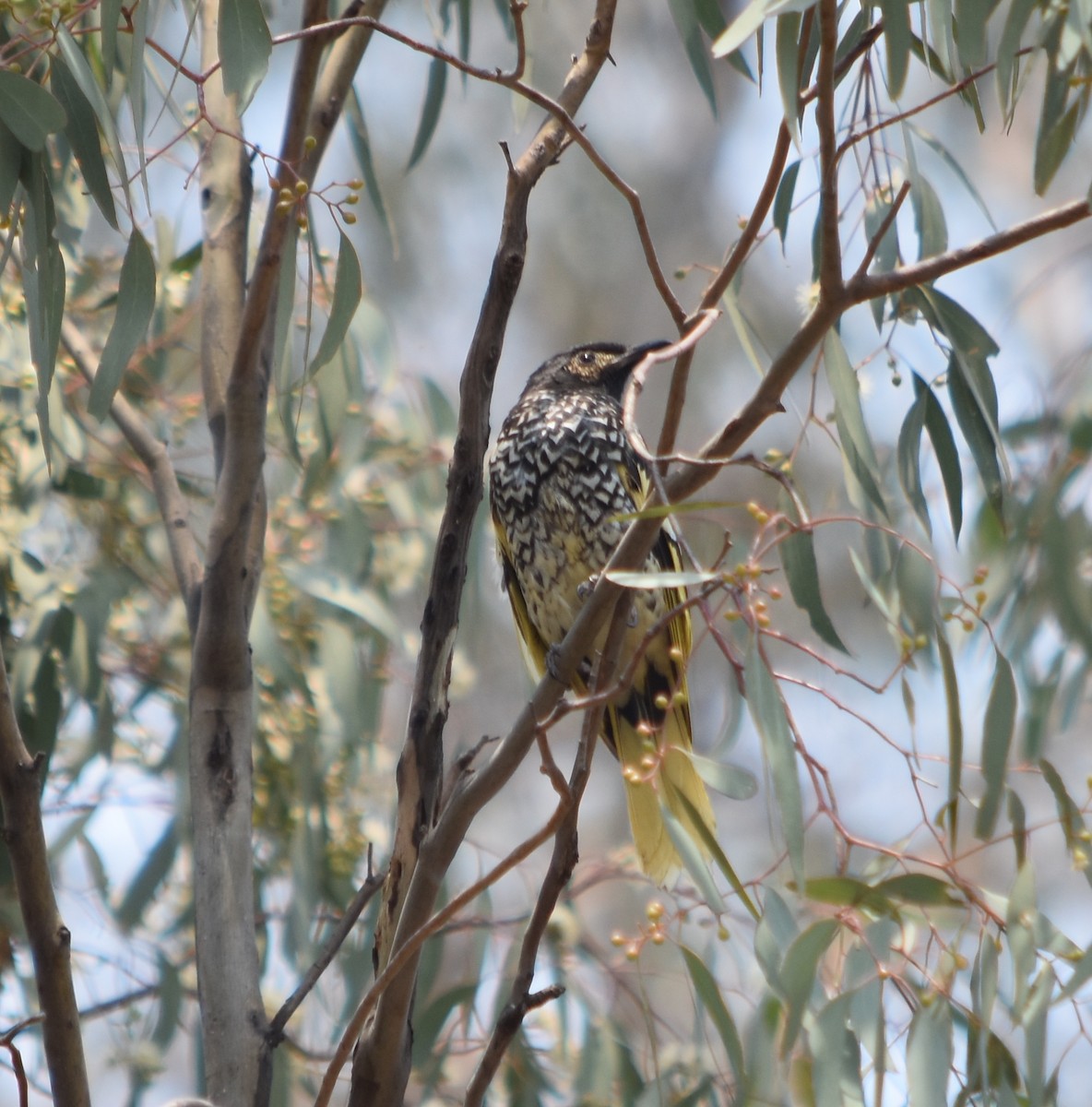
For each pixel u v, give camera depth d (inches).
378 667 369.1
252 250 331.9
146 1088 324.5
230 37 208.7
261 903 350.9
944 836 285.9
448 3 345.1
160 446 279.9
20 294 340.2
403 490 380.2
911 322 266.1
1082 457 355.3
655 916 214.5
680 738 337.7
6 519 335.6
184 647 362.9
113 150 209.5
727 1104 268.5
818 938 225.0
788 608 605.0
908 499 265.9
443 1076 336.5
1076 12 187.5
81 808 351.6
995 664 231.9
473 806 212.4
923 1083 217.0
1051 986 222.2
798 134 195.2
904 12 205.0
